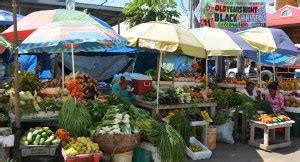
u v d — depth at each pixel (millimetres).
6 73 10328
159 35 6949
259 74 10484
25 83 6656
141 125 5996
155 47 6824
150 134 5918
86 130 5863
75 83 6066
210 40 8508
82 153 5223
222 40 8477
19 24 6660
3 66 10328
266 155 7531
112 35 5949
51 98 6395
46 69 12148
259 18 12219
